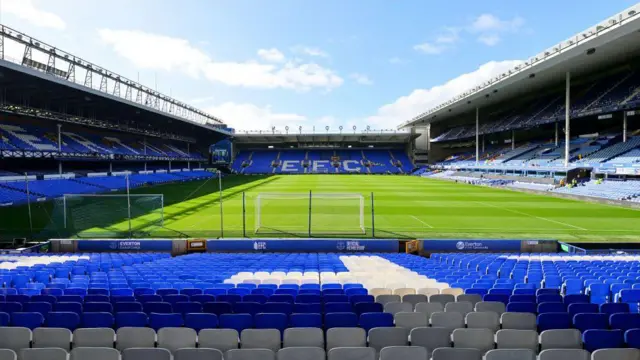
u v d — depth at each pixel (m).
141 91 44.97
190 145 74.44
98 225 19.28
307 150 92.38
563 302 5.80
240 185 46.34
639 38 30.70
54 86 30.67
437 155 83.25
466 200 30.41
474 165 60.03
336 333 4.22
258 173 80.31
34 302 5.44
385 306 5.51
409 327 4.86
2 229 18.06
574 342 4.12
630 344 4.07
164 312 5.45
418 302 5.85
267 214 23.09
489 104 60.81
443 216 22.50
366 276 8.78
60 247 15.27
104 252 15.22
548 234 17.58
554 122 49.31
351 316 4.90
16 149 31.55
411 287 7.55
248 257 13.27
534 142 59.88
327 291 6.87
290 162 86.06
